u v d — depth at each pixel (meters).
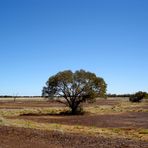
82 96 61.72
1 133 22.58
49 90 62.44
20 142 19.41
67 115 56.34
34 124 34.75
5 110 63.06
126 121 43.59
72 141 20.30
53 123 40.09
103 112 63.22
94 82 62.31
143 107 79.81
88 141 20.47
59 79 61.25
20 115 53.97
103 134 27.38
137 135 27.27
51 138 21.28
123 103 108.38
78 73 61.69
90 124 39.84
